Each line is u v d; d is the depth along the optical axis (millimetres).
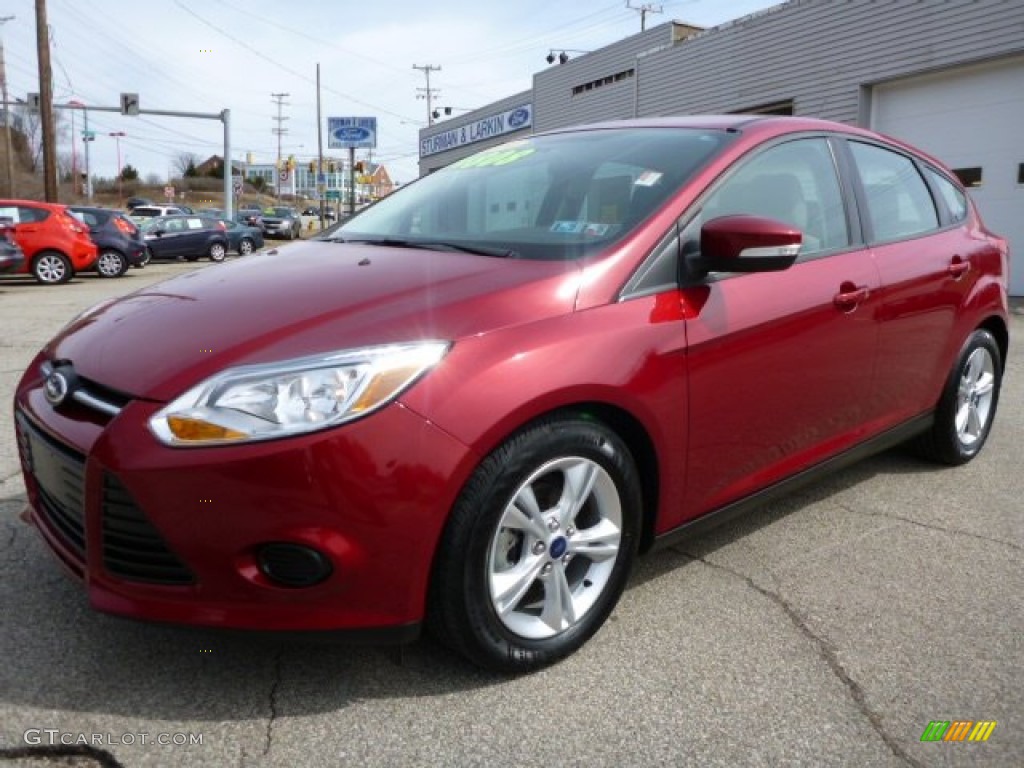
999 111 11688
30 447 2486
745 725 2197
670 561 3146
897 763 2068
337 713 2201
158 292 2770
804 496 3844
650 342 2477
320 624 2074
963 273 3898
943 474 4152
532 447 2242
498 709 2236
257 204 94812
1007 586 2986
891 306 3398
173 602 2084
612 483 2475
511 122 27906
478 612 2223
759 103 15859
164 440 2018
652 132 3275
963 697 2334
